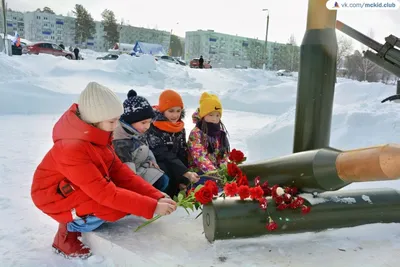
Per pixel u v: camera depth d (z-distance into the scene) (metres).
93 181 1.87
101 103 1.90
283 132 4.11
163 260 1.75
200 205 2.14
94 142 1.94
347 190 2.04
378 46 3.41
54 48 25.25
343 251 1.84
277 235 1.95
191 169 3.00
